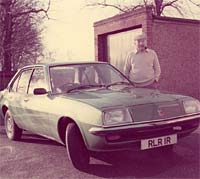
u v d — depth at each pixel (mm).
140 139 4523
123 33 13648
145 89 5625
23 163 5480
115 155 5555
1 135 8016
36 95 6047
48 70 6020
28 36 24438
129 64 6949
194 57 13141
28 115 6273
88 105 4676
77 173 4773
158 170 4695
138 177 4441
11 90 7430
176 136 4812
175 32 12562
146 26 11836
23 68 7156
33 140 7250
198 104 5234
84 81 5957
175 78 12664
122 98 4840
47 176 4734
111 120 4465
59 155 5883
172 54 12523
